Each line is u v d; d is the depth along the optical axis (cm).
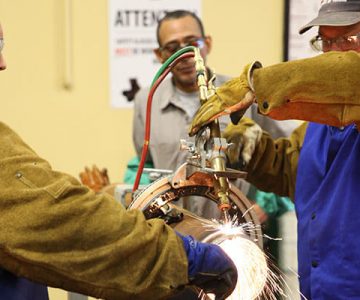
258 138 158
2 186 102
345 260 135
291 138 170
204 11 265
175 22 219
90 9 262
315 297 140
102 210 104
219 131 126
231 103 122
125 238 104
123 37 263
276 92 117
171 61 138
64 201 103
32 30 261
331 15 138
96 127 268
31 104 264
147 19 262
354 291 133
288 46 265
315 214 144
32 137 266
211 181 127
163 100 224
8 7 259
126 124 268
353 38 141
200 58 134
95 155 269
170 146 218
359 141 137
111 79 265
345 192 137
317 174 149
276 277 127
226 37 267
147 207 126
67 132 267
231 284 112
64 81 264
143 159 142
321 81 115
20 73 262
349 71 114
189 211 133
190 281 109
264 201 207
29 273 105
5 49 261
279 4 266
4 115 264
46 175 104
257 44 268
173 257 106
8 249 100
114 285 104
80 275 102
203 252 109
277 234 207
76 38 263
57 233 101
